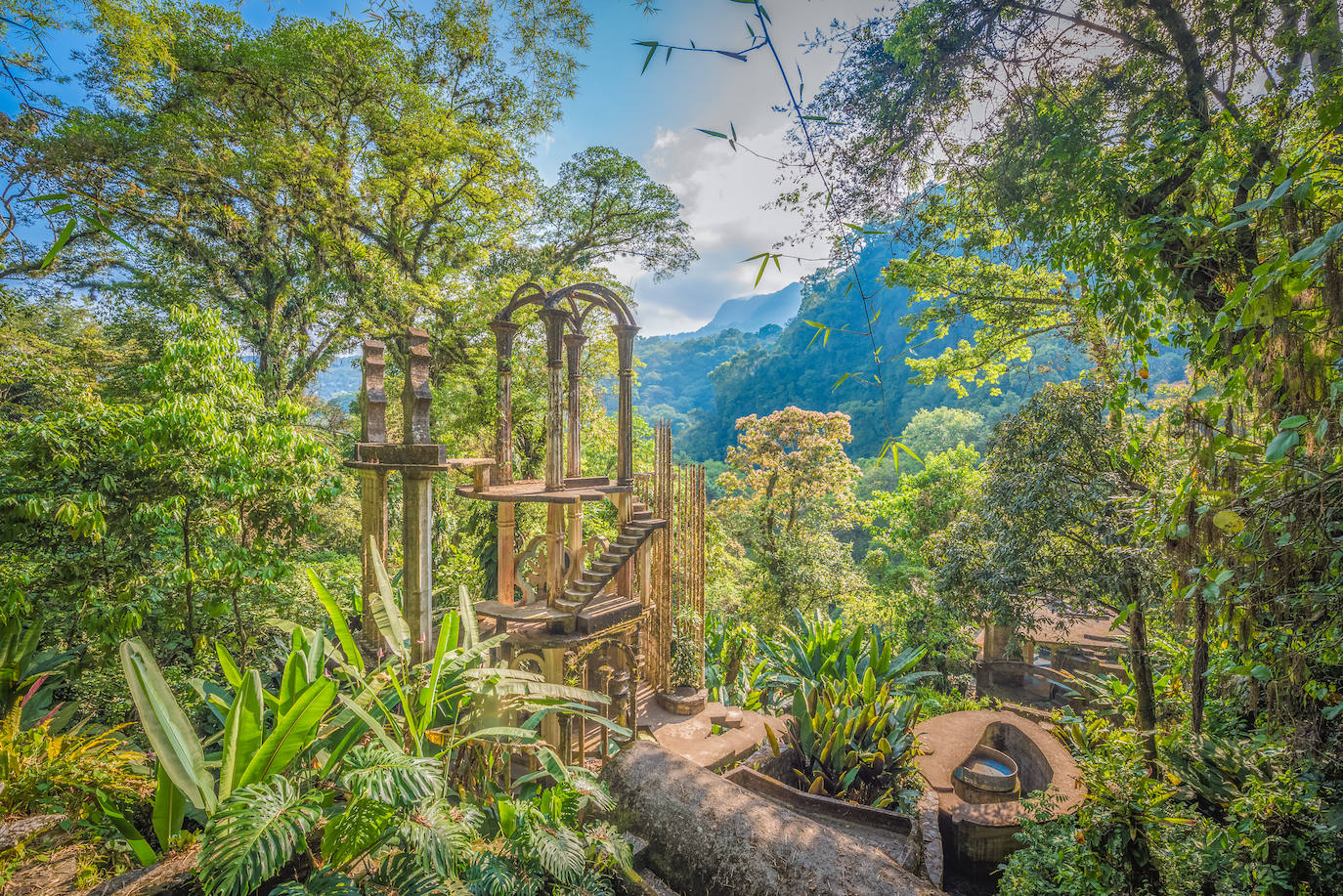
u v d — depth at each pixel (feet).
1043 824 16.85
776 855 14.12
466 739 13.75
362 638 21.50
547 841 11.55
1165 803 14.93
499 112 53.47
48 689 17.83
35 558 20.51
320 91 42.55
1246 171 12.29
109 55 37.78
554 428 21.88
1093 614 24.07
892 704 26.35
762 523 60.54
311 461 24.67
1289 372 8.96
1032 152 14.67
